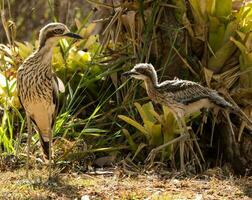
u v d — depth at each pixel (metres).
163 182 11.27
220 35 13.20
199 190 10.90
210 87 13.00
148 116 12.73
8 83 13.77
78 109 13.65
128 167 12.24
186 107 12.15
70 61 13.94
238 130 13.14
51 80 11.34
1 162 12.28
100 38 14.50
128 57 13.59
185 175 11.83
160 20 13.61
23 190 10.78
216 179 11.38
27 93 11.30
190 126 12.84
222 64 13.20
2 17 14.16
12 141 12.93
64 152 12.59
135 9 13.65
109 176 11.88
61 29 11.16
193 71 13.30
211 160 13.09
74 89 13.80
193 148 13.00
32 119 11.66
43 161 12.38
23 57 14.03
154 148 12.70
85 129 12.68
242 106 13.17
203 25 13.17
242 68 13.04
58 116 12.86
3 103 13.62
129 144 12.86
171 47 13.18
